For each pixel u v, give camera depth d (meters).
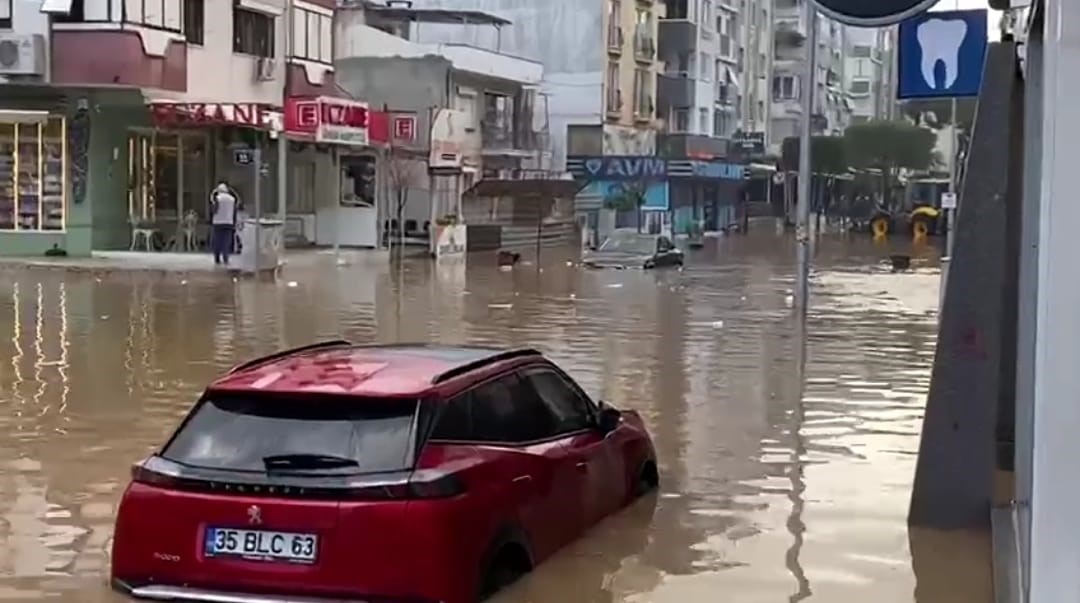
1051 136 4.68
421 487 6.39
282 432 6.73
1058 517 4.61
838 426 12.70
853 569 7.94
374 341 19.16
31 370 15.68
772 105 92.25
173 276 29.59
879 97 113.38
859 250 56.31
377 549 6.33
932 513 8.84
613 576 7.63
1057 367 4.60
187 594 6.57
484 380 7.48
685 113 71.38
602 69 62.53
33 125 33.19
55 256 33.03
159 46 32.94
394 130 40.41
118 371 15.68
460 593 6.45
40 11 31.75
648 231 57.66
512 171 53.25
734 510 9.28
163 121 33.22
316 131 35.75
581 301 26.94
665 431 12.39
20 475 10.31
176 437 6.91
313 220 39.88
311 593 6.38
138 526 6.67
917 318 24.27
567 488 7.88
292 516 6.42
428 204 45.84
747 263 43.97
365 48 49.56
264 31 39.06
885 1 8.02
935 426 8.82
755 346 19.41
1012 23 9.33
